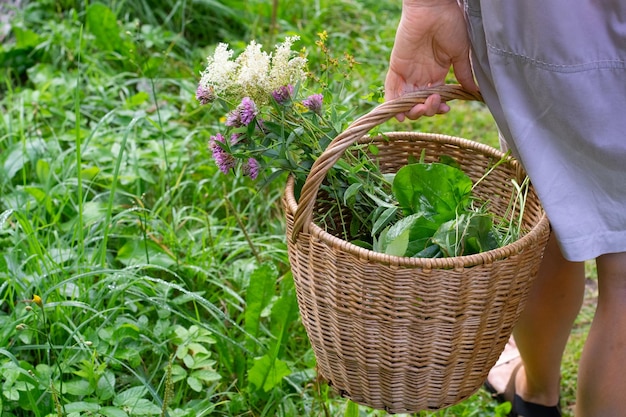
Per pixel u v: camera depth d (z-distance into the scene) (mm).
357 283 1333
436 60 1585
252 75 1490
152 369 1907
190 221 2391
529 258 1364
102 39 3139
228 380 1925
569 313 1752
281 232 2455
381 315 1352
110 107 2855
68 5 3377
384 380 1448
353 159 1641
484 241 1448
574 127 1303
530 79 1320
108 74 3053
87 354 1789
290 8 3660
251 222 2488
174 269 2131
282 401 1843
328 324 1452
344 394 1551
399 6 4012
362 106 3082
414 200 1490
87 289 1931
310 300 1462
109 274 1998
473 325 1369
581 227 1341
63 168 2414
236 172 1682
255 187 2580
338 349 1458
